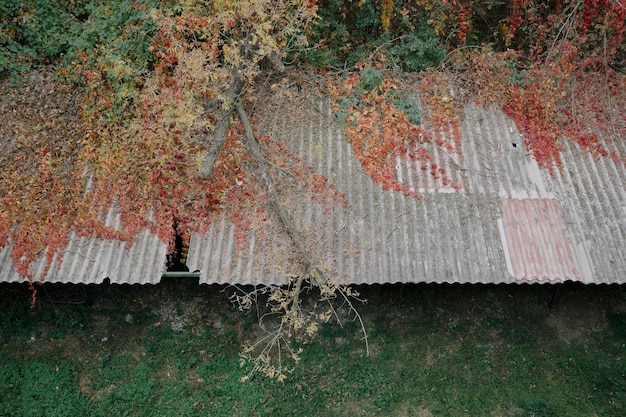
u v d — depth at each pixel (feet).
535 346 37.19
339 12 39.34
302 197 34.58
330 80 39.37
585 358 36.58
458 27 41.24
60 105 36.29
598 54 40.52
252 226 33.32
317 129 37.63
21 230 32.04
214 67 34.32
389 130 36.73
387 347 36.88
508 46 42.60
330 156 36.27
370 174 35.58
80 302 37.83
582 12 39.34
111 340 36.86
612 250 33.37
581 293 39.75
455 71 40.14
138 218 32.94
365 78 37.70
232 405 33.73
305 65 39.65
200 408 33.53
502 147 37.19
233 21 33.35
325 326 37.83
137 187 33.47
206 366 35.60
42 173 33.68
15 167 33.88
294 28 35.81
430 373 35.53
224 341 37.01
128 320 37.76
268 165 35.32
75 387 34.27
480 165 36.24
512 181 35.76
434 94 39.06
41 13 37.88
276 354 36.45
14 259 31.40
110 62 35.40
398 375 35.40
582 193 35.47
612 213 34.76
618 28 39.04
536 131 37.60
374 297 38.93
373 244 33.17
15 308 37.14
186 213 33.30
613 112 39.04
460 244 33.24
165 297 38.81
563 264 32.83
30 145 34.68
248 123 35.45
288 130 37.35
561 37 40.42
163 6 35.55
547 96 38.32
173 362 35.94
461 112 38.42
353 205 34.40
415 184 35.32
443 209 34.45
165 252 32.35
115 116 35.17
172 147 33.73
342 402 34.12
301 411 33.45
